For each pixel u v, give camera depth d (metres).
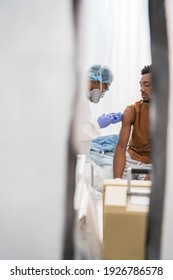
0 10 0.36
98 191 0.90
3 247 0.41
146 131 1.29
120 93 1.61
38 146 0.38
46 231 0.40
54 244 0.40
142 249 0.48
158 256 0.39
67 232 0.39
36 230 0.40
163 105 0.35
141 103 1.30
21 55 0.36
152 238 0.39
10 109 0.37
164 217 0.38
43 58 0.36
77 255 0.43
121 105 1.62
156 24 0.35
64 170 0.38
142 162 1.28
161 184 0.36
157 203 0.37
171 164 0.36
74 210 0.39
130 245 0.49
